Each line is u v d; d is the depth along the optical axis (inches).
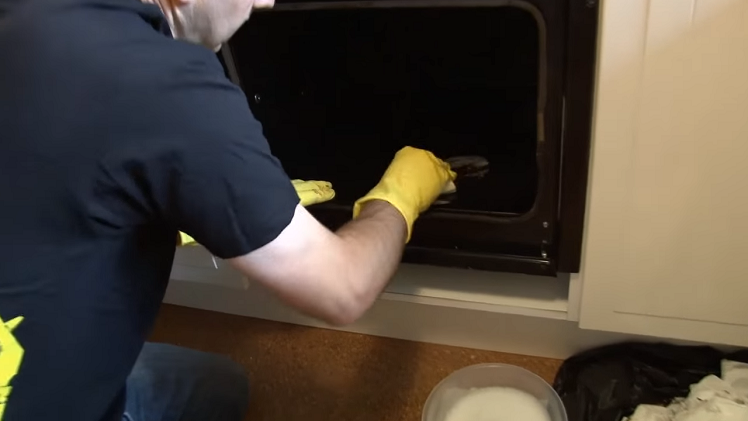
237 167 24.1
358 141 52.5
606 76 33.7
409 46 47.5
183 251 50.8
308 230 27.0
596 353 49.7
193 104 23.4
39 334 25.6
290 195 25.8
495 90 50.1
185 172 23.6
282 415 52.1
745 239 37.6
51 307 25.3
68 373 27.0
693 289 41.0
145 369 43.1
